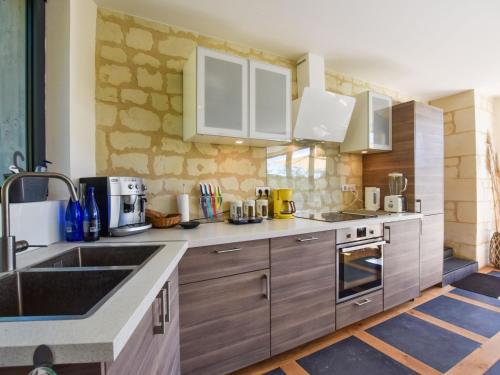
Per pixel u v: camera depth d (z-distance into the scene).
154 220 1.74
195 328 1.39
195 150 2.07
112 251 1.25
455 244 3.64
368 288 2.12
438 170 2.85
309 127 2.33
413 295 2.50
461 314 2.29
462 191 3.57
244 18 1.93
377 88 3.23
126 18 1.85
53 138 1.54
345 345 1.86
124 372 0.61
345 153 2.94
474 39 2.24
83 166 1.65
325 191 2.78
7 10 1.33
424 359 1.70
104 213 1.48
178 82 2.02
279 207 2.27
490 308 2.40
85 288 0.90
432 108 2.81
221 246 1.47
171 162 1.98
